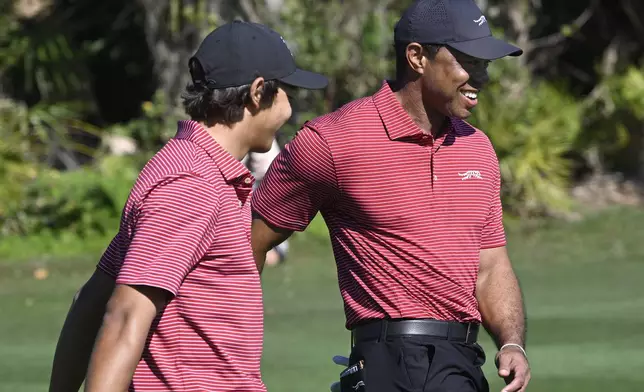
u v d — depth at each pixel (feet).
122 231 40.14
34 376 87.40
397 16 180.04
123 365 37.60
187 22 178.50
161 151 40.75
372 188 49.93
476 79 50.14
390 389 49.39
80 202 159.53
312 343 98.02
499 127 183.01
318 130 50.34
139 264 38.11
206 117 41.81
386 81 51.83
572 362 91.25
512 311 52.42
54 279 131.03
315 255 147.43
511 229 171.83
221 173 40.60
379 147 49.90
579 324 105.60
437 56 49.85
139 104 243.81
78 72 217.15
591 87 243.81
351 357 51.42
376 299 50.06
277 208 51.78
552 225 175.32
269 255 116.98
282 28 177.17
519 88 191.72
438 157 50.34
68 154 205.77
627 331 102.32
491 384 83.15
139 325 37.86
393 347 49.65
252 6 177.99
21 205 156.25
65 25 220.23
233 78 41.24
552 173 189.78
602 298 117.91
